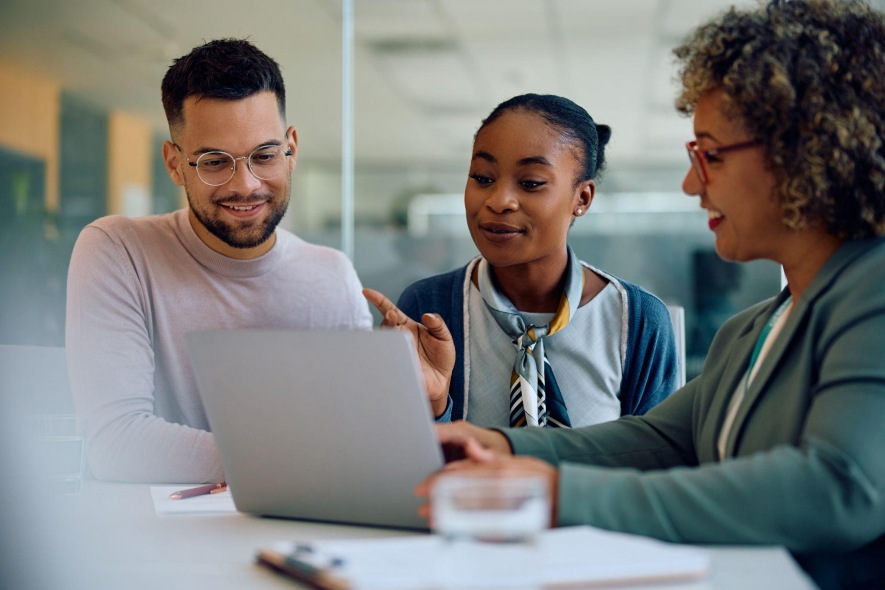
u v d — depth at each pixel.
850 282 0.99
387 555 0.78
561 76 4.23
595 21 4.19
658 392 1.72
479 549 0.65
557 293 1.67
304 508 1.07
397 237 4.29
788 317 1.04
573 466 0.92
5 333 4.92
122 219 1.84
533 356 1.62
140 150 4.87
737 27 1.08
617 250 4.10
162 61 4.72
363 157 4.28
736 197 1.07
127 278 1.75
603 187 4.15
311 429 1.02
